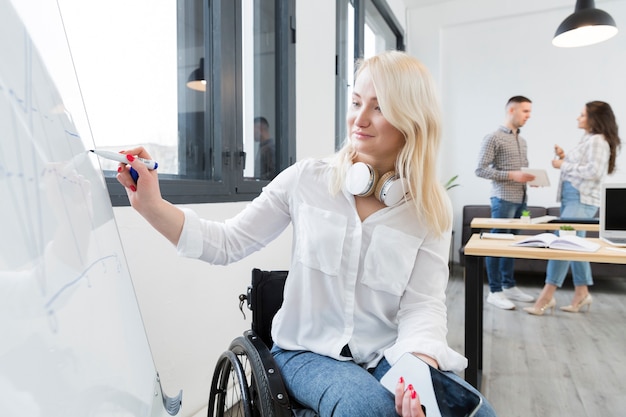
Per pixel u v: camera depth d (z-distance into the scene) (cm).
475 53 433
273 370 73
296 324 87
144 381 53
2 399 30
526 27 411
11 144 38
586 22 273
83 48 107
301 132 219
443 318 84
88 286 45
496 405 158
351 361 83
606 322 257
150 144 134
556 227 229
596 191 269
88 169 56
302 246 86
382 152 84
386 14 379
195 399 136
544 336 233
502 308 290
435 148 85
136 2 125
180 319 128
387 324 86
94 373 41
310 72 226
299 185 90
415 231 87
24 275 35
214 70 156
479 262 170
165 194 125
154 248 116
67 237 44
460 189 447
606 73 383
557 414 152
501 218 309
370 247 84
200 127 157
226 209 154
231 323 157
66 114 53
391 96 78
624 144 375
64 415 35
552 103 404
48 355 35
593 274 339
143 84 129
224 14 157
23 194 38
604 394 166
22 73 43
